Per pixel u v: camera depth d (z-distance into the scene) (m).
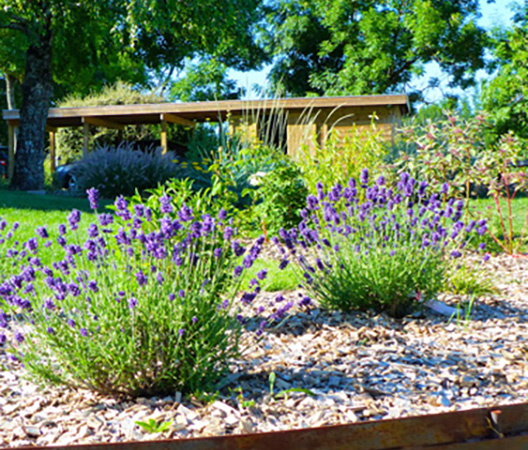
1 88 37.97
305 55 34.41
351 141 9.16
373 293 4.74
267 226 8.76
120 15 15.90
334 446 1.92
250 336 4.13
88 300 3.19
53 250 6.70
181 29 17.02
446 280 5.20
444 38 29.58
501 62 29.17
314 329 4.37
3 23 15.92
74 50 18.19
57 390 3.26
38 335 3.25
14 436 2.66
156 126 22.88
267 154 9.37
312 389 3.18
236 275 3.42
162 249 3.30
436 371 3.44
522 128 25.69
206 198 5.26
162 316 3.15
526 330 4.30
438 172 8.11
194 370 3.12
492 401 3.01
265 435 1.91
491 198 14.05
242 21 17.81
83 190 15.90
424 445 1.96
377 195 4.93
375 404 2.97
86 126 18.14
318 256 5.20
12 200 12.27
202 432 2.68
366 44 30.19
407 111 18.20
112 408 3.02
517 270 6.65
